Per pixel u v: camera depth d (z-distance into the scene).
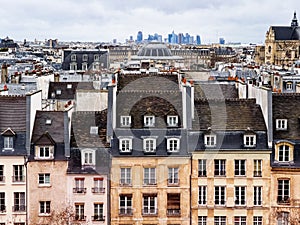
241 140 113.44
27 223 112.25
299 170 112.44
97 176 112.06
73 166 112.50
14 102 117.94
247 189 113.12
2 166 112.25
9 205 112.44
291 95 121.50
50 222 111.69
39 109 124.25
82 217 112.44
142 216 112.38
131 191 112.31
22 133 113.88
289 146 113.62
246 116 117.19
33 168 112.25
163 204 112.69
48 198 112.62
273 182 113.19
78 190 112.50
